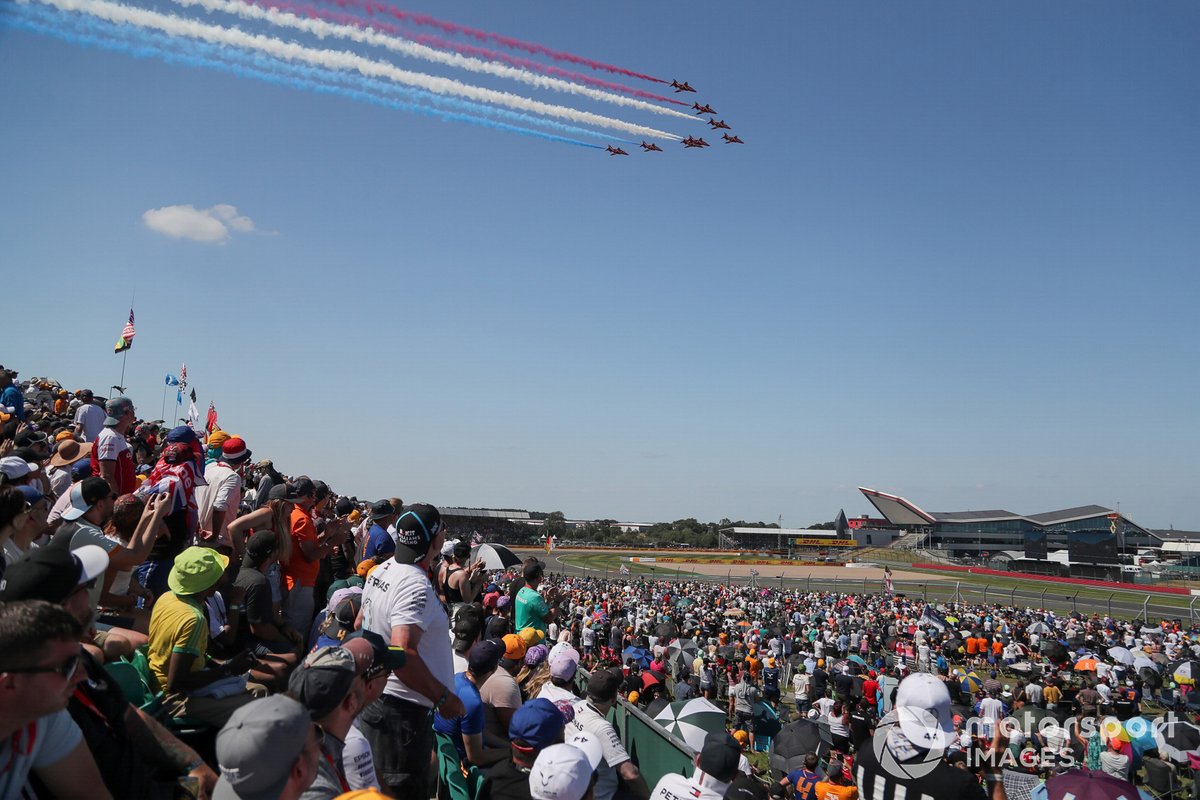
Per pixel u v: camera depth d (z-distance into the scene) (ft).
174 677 15.90
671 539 492.13
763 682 69.77
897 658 85.15
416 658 14.70
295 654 21.15
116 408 31.50
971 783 13.37
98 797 9.49
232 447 30.81
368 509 54.75
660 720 29.60
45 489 29.89
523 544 416.05
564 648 23.18
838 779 32.42
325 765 10.99
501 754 18.88
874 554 409.49
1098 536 471.62
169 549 25.08
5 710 8.26
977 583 269.03
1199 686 69.77
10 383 60.95
